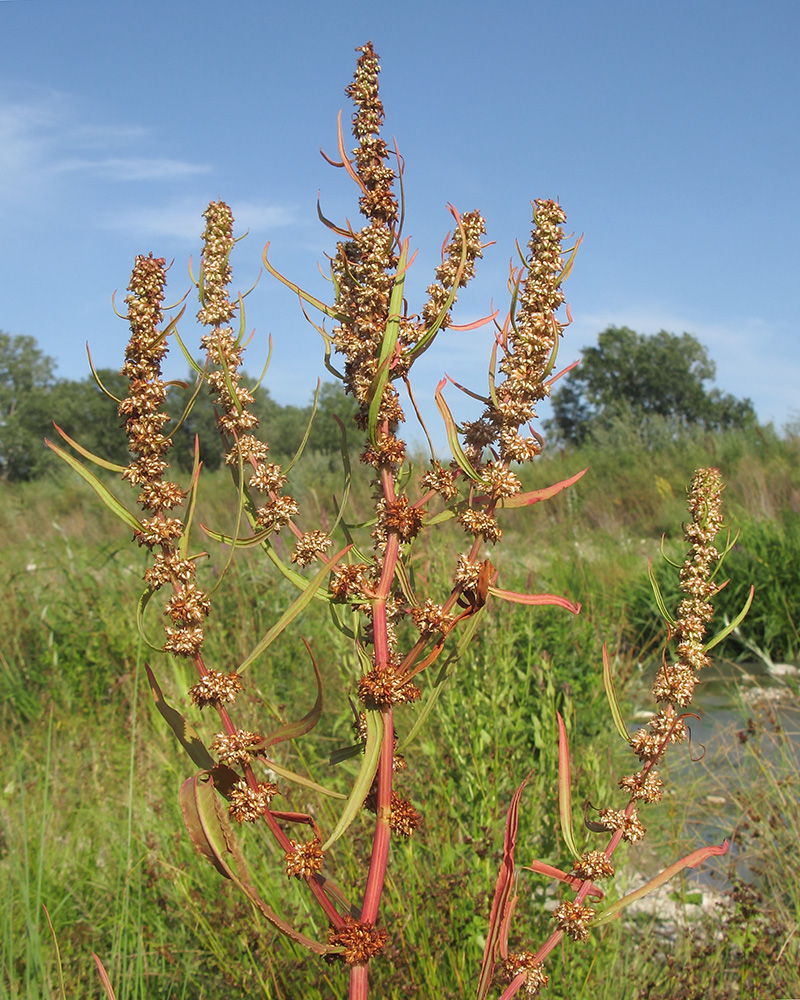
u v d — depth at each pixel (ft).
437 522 4.64
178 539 4.23
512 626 15.89
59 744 16.96
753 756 14.07
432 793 12.34
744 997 9.27
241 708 14.65
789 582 27.07
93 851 12.45
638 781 4.65
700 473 4.77
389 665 4.35
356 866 10.52
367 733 4.26
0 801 12.86
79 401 126.11
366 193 4.63
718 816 13.69
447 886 9.54
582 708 16.15
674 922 11.38
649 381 165.37
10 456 129.49
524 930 9.59
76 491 58.90
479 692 12.84
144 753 14.75
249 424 4.64
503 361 4.62
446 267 4.69
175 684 17.19
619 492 53.36
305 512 28.84
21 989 9.39
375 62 4.70
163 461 4.27
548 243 4.58
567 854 10.69
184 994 9.42
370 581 4.74
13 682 20.04
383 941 4.17
